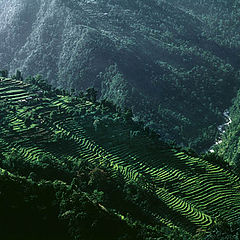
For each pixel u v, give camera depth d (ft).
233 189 588.09
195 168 626.64
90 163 592.60
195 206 547.49
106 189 522.88
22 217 364.38
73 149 646.74
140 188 533.96
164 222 499.51
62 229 369.71
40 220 370.12
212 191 579.89
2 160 524.93
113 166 613.93
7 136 649.61
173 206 538.88
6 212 359.66
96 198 434.71
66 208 381.40
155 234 402.31
